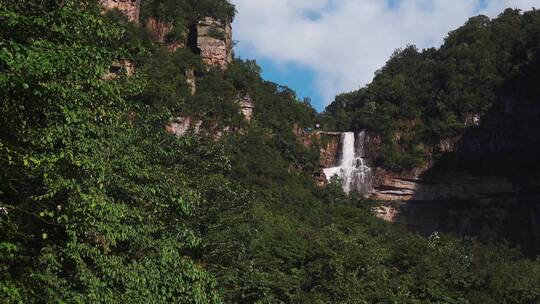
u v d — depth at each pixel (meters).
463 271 49.88
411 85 111.88
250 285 37.34
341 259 44.59
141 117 30.81
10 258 15.77
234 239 36.28
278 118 101.31
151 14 100.12
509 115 101.62
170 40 99.25
